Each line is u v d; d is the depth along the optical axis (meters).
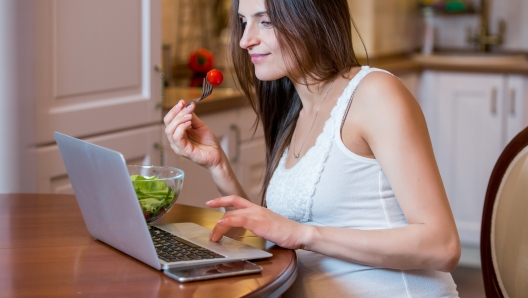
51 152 2.13
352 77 1.30
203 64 3.32
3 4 2.03
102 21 2.24
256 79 1.46
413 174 1.12
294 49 1.27
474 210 3.79
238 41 1.45
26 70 2.05
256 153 2.97
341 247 1.09
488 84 3.70
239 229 1.26
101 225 1.10
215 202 1.12
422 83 3.89
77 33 2.16
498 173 1.35
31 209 1.38
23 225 1.25
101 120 2.26
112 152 0.95
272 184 1.34
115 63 2.30
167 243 1.09
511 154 1.34
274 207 1.32
